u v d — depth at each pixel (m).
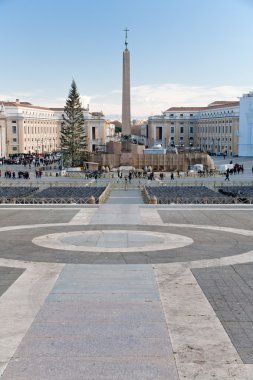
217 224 25.25
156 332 11.12
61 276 15.69
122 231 23.22
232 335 10.98
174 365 9.59
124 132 87.06
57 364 9.62
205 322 11.73
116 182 63.53
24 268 16.69
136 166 89.44
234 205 31.80
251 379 9.09
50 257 18.22
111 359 9.82
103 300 13.32
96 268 16.67
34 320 11.84
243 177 70.31
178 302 13.17
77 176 73.94
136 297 13.59
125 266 16.91
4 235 22.38
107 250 19.31
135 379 9.07
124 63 80.81
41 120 146.25
